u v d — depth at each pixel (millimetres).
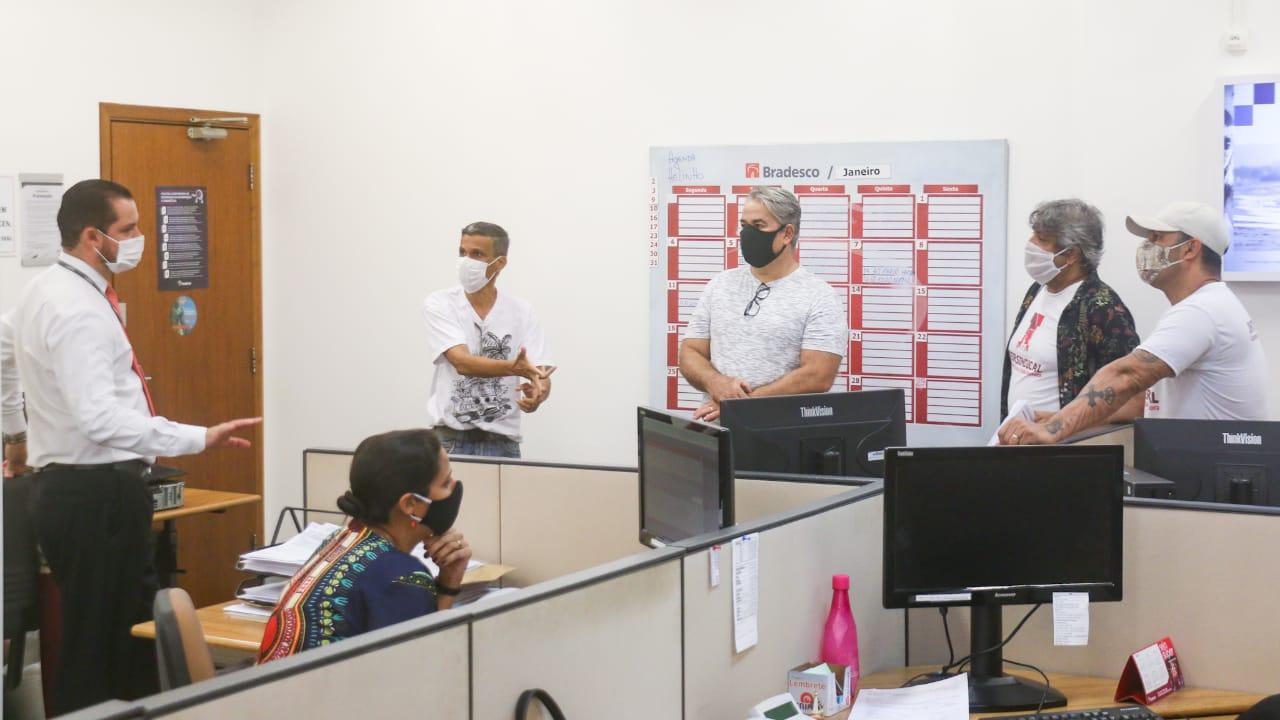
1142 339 4094
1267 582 2307
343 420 5527
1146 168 4094
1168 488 2592
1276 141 3891
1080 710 2162
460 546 2242
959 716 2125
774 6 4617
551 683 1646
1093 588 2309
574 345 5043
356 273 5457
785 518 2209
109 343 3207
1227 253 3963
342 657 1348
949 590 2273
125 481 3250
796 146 4598
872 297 4527
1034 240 4027
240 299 5535
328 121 5473
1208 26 3986
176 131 5215
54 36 4730
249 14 5535
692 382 4371
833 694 2199
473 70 5164
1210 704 2270
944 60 4371
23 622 3277
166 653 1721
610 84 4914
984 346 4367
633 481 2920
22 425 3457
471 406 4211
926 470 2268
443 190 5262
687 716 1940
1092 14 4145
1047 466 2299
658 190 4828
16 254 4609
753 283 4293
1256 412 3611
